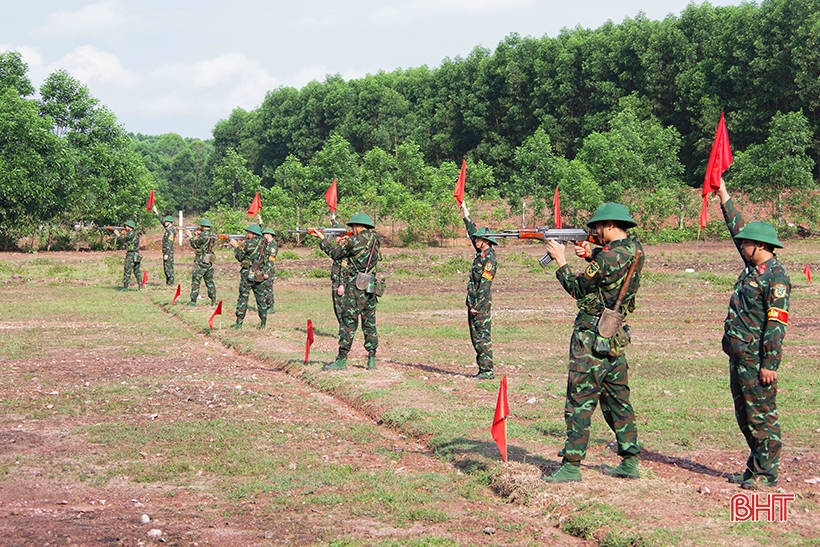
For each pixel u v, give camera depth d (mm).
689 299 24750
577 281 6965
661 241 45312
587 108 73938
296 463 8141
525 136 76438
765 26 56844
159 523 6492
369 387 11297
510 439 8609
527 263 36531
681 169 55688
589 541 5965
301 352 14562
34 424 9766
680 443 8664
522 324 19547
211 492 7297
